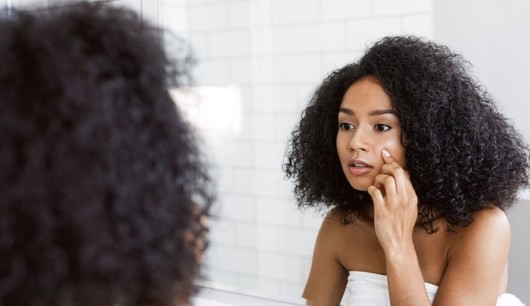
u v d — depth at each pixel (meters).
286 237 1.21
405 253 0.77
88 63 0.33
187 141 0.37
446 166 0.80
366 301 0.89
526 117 0.89
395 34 1.05
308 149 0.96
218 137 1.32
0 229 0.31
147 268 0.34
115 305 0.35
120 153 0.33
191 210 0.38
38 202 0.31
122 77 0.35
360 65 0.84
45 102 0.32
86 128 0.32
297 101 1.23
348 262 0.95
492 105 0.87
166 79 0.38
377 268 0.90
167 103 0.36
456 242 0.83
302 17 1.19
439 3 0.97
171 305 0.37
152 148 0.35
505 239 0.81
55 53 0.33
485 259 0.79
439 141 0.80
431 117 0.79
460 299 0.78
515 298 0.84
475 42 0.93
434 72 0.80
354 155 0.81
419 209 0.85
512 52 0.90
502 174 0.83
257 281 1.23
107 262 0.32
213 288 1.11
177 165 0.36
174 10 1.30
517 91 0.90
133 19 0.39
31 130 0.32
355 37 1.12
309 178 0.97
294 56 1.22
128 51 0.35
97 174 0.32
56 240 0.32
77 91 0.32
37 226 0.31
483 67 0.93
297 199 1.04
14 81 0.33
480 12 0.93
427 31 1.00
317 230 1.17
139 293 0.35
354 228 0.95
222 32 1.30
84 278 0.32
